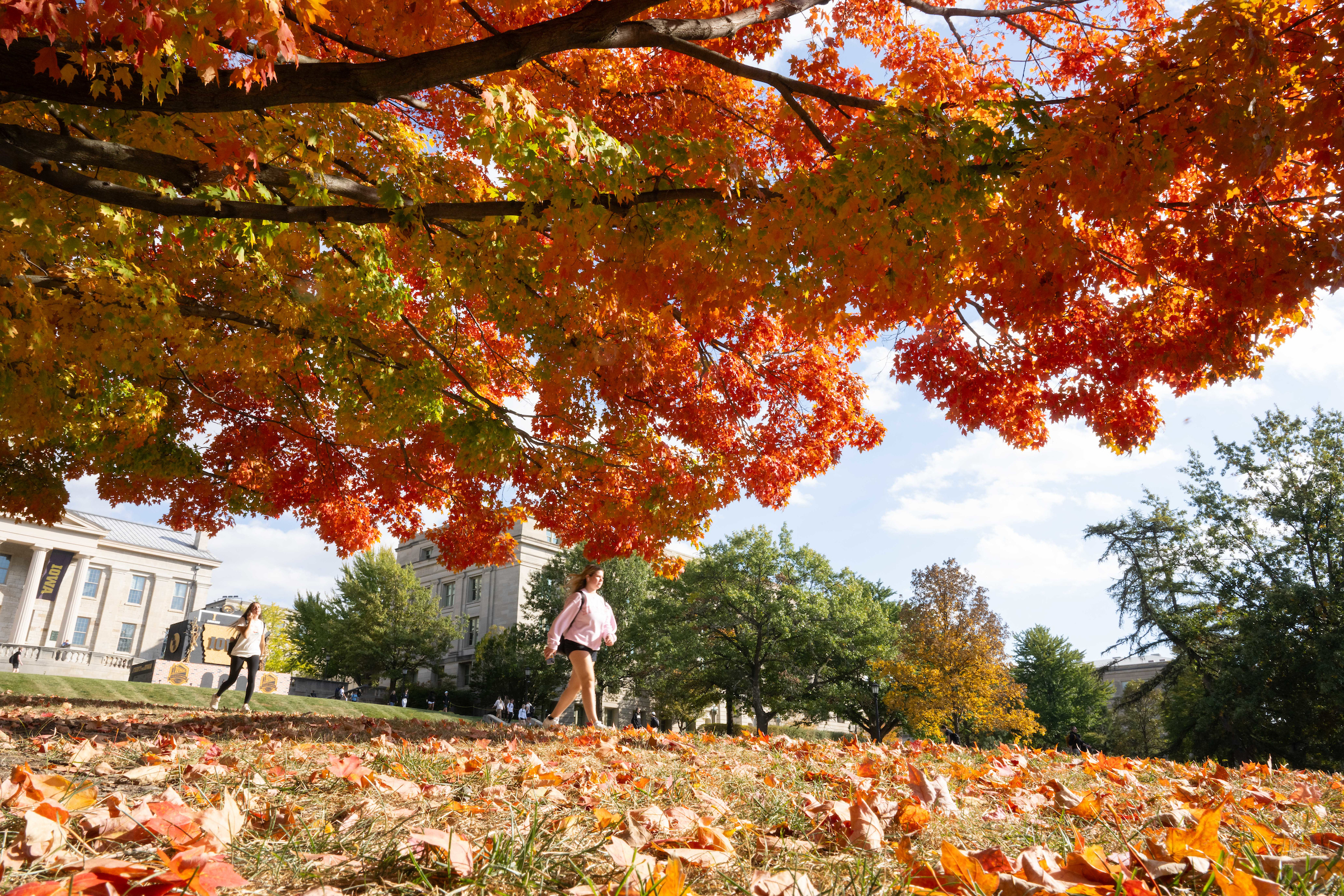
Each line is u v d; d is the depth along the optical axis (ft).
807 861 5.83
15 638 164.96
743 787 10.01
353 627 161.79
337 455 34.22
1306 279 12.60
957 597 123.34
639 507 28.30
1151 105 11.35
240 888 4.64
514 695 157.79
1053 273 13.87
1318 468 93.30
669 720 162.30
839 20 24.40
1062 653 194.59
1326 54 10.57
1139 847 6.20
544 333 23.80
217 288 25.12
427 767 10.37
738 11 15.11
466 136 20.38
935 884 4.86
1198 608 98.17
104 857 5.08
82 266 19.03
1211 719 91.20
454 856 5.01
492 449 25.86
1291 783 14.08
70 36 10.45
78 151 13.12
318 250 20.71
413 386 24.86
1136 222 12.67
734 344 31.09
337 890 4.70
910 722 126.31
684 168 13.80
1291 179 15.06
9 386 19.76
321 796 7.97
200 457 32.96
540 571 183.93
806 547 140.26
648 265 14.52
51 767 10.13
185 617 197.67
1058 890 4.44
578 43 12.41
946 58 22.82
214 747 12.83
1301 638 85.40
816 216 12.82
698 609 136.87
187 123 15.47
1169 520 101.24
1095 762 16.22
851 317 14.93
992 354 22.68
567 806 7.94
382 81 11.66
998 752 18.04
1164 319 19.34
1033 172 11.72
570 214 13.80
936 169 12.28
